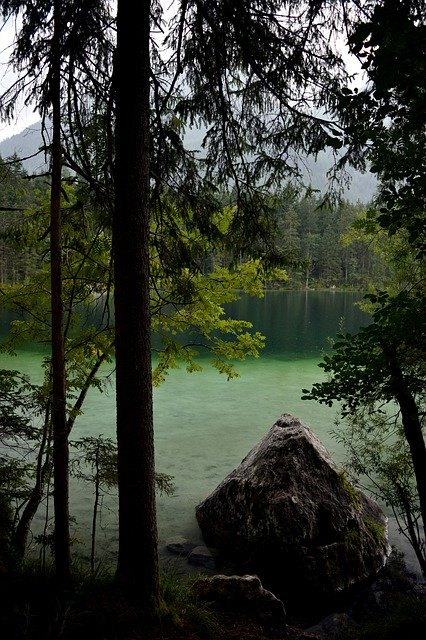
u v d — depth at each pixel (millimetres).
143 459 4492
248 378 20359
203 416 15211
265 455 8156
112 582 4691
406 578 7145
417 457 5160
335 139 3354
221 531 7809
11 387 5949
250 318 41281
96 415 14797
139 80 4141
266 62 4488
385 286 7785
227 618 5305
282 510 7141
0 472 5770
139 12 4094
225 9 4227
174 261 5555
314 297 66062
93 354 7148
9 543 5637
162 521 8797
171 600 4910
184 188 5148
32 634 3973
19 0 4320
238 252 5484
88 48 4867
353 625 6000
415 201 3229
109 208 5188
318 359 24375
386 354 4223
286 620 6188
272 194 5090
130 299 4320
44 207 6445
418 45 2395
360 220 6281
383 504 9445
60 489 5160
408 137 3141
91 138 5121
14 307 7039
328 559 6801
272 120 4793
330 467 7914
